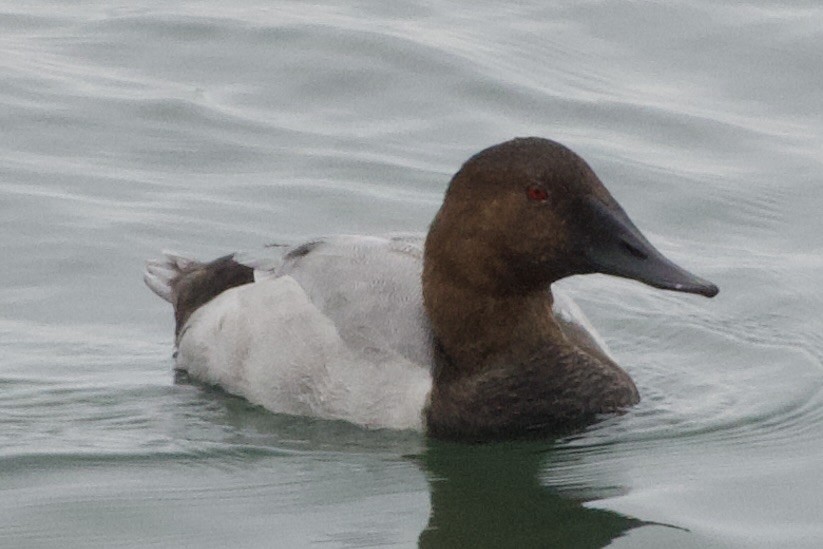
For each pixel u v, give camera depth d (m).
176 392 12.45
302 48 17.89
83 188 15.41
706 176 15.84
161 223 14.85
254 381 12.19
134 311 13.77
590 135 16.48
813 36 18.09
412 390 11.59
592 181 11.18
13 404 12.19
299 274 12.29
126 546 10.18
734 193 15.59
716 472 11.12
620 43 18.22
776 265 14.53
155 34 18.28
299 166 15.88
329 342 11.84
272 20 18.55
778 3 18.94
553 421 11.58
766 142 16.39
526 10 19.00
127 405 12.23
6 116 16.59
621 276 11.02
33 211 14.95
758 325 13.62
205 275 13.04
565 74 17.58
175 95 17.03
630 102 17.03
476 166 11.32
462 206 11.36
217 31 18.31
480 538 10.28
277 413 12.05
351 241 12.33
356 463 11.36
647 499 10.73
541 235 11.15
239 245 14.60
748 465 11.22
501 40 18.22
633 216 15.31
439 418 11.52
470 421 11.49
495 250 11.28
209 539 10.25
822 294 14.04
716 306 13.93
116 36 18.27
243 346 12.28
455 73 17.44
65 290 13.97
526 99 17.06
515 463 11.36
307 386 11.89
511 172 11.15
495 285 11.40
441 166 15.91
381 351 11.70
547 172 11.10
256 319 12.26
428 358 11.65
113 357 13.04
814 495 10.70
